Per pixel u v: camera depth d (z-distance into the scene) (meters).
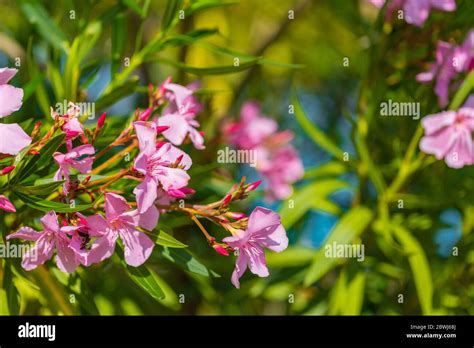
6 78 0.85
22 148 0.84
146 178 0.84
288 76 1.46
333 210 1.12
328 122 1.41
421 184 1.14
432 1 1.04
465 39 1.05
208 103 1.11
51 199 0.89
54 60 1.01
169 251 0.91
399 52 1.08
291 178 1.22
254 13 1.51
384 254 1.15
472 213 1.12
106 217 0.85
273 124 1.22
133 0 1.00
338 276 1.15
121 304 1.07
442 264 1.15
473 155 1.03
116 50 1.01
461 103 1.06
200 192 1.06
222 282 1.16
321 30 1.37
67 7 1.11
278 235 0.87
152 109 0.94
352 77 1.39
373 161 1.12
